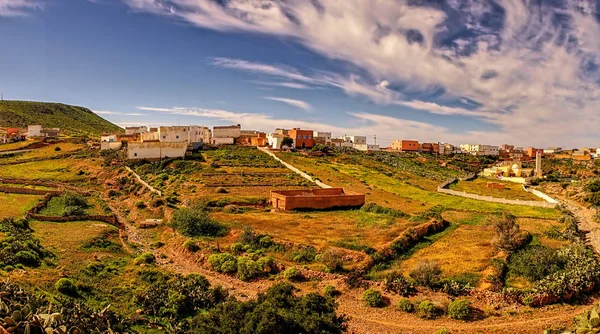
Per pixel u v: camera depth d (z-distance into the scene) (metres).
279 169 89.56
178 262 38.12
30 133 133.00
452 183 100.69
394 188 82.69
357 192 73.50
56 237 38.19
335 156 117.25
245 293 31.73
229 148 111.50
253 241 41.19
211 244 40.72
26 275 26.66
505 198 74.25
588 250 39.72
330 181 81.88
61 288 25.75
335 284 32.91
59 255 33.03
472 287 32.03
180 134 113.56
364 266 35.72
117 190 72.31
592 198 69.44
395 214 55.16
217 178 75.69
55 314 18.31
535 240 44.09
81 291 26.83
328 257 35.78
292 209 57.78
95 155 98.50
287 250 39.53
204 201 58.19
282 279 34.12
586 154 180.38
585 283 31.67
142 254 37.03
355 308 29.56
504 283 33.12
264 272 35.22
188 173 79.00
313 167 95.19
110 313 22.64
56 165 91.56
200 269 36.44
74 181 78.69
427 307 28.52
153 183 71.56
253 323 21.91
